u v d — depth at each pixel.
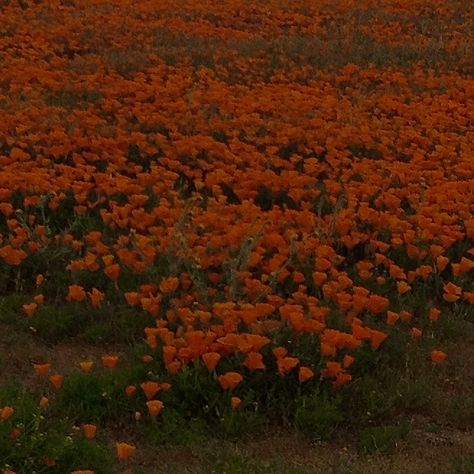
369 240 8.64
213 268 7.85
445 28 21.42
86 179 9.28
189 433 5.46
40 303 7.23
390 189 9.88
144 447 5.39
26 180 8.99
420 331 6.87
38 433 5.04
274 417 5.79
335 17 22.34
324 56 17.70
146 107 12.58
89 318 7.11
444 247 8.31
